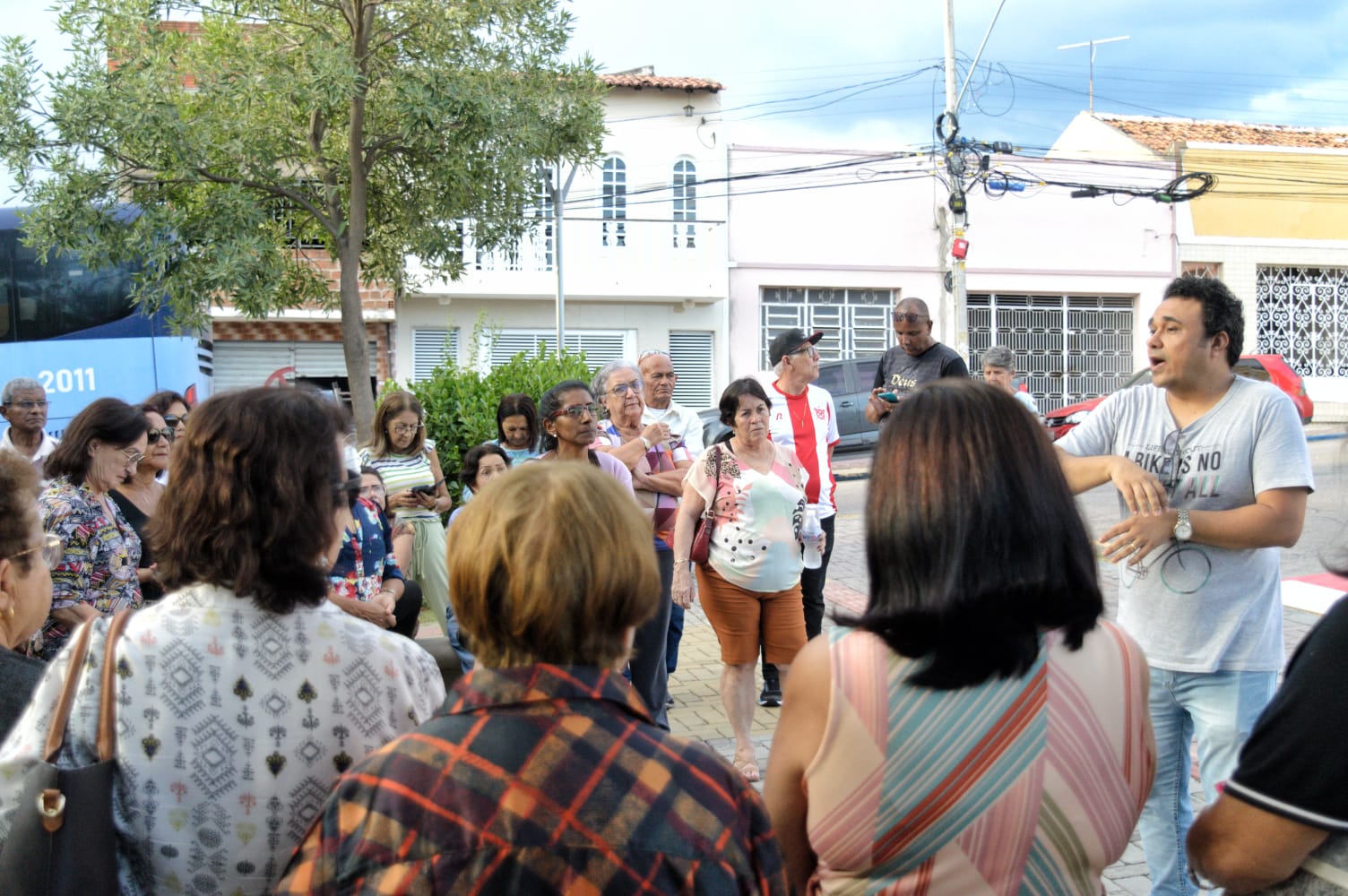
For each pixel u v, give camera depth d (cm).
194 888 182
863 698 164
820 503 621
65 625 389
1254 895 169
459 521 164
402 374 2195
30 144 1035
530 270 2198
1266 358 1727
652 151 2234
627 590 160
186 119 1109
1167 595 309
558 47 1179
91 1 1077
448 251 1232
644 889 147
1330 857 159
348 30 1162
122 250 1095
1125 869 405
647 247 2230
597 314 2261
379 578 490
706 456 513
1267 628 303
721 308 2286
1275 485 294
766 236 2292
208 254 1081
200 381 1465
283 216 1290
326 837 153
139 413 430
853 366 1834
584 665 158
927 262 2345
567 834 147
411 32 1165
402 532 616
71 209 1049
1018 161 2370
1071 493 175
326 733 186
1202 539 296
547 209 2192
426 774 151
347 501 204
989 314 2416
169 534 189
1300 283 2553
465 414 1000
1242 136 2633
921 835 162
